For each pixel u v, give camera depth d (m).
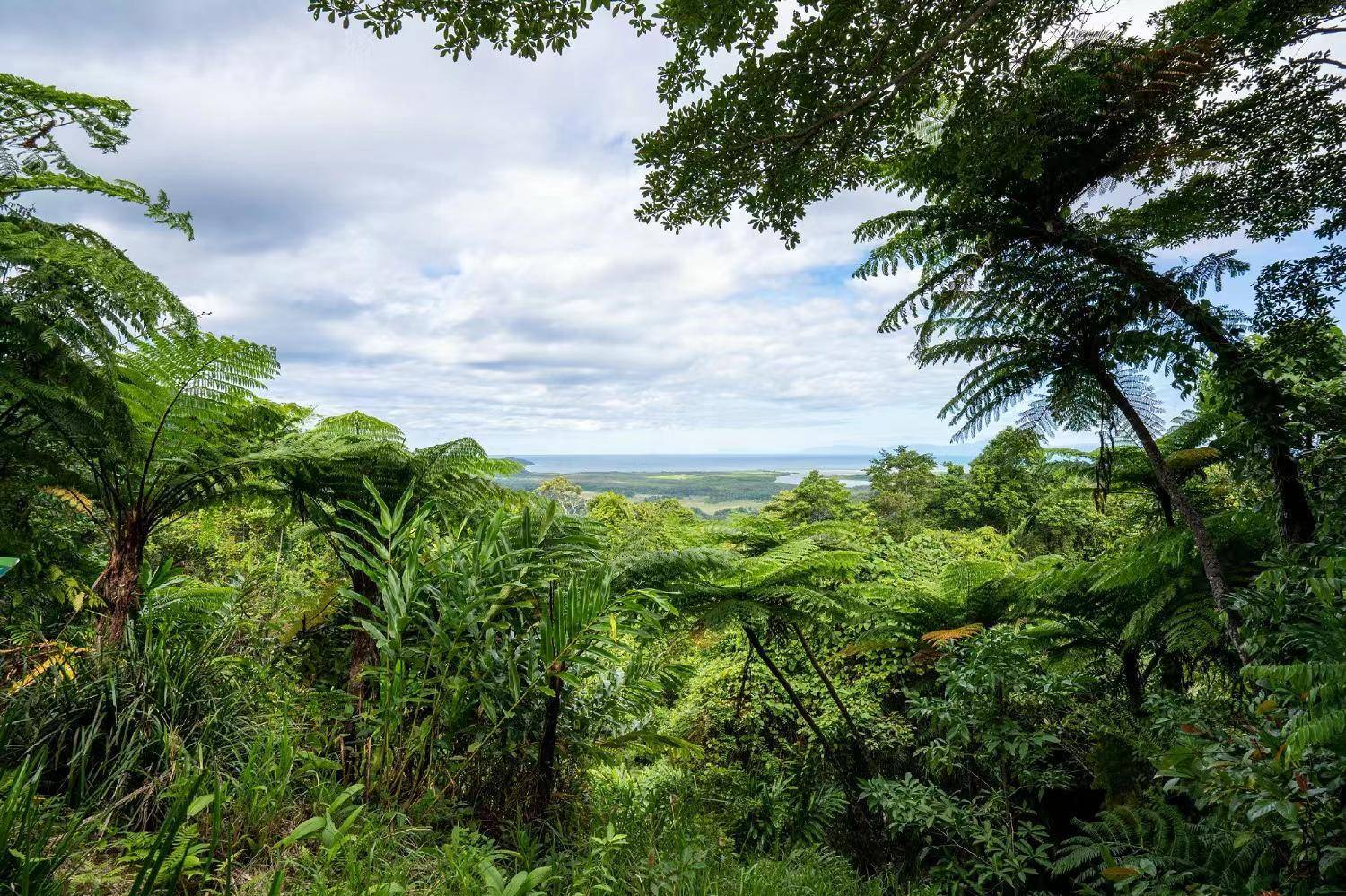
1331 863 1.84
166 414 3.65
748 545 5.75
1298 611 2.35
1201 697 4.18
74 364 3.40
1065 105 3.40
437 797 2.60
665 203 3.23
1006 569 5.71
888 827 4.29
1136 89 3.48
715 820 4.45
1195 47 3.28
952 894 3.75
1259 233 3.90
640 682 3.88
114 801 2.03
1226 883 2.55
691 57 2.73
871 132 3.08
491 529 3.11
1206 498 5.00
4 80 4.02
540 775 3.12
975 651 4.08
